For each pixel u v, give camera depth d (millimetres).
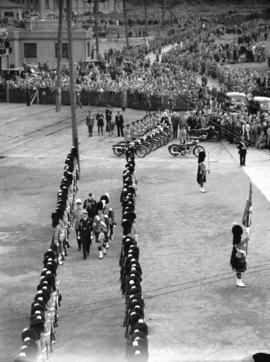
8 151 58656
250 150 56531
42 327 21719
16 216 39250
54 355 23078
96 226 32375
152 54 130625
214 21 173750
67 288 28672
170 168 50375
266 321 25156
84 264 31516
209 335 24203
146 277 29312
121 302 27109
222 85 87000
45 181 47656
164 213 38719
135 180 42156
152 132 57281
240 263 27922
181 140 55219
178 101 76000
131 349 20141
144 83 80562
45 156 56281
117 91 80812
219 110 64812
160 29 166125
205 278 29078
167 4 192500
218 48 118938
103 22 163625
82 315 26078
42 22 109750
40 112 79625
